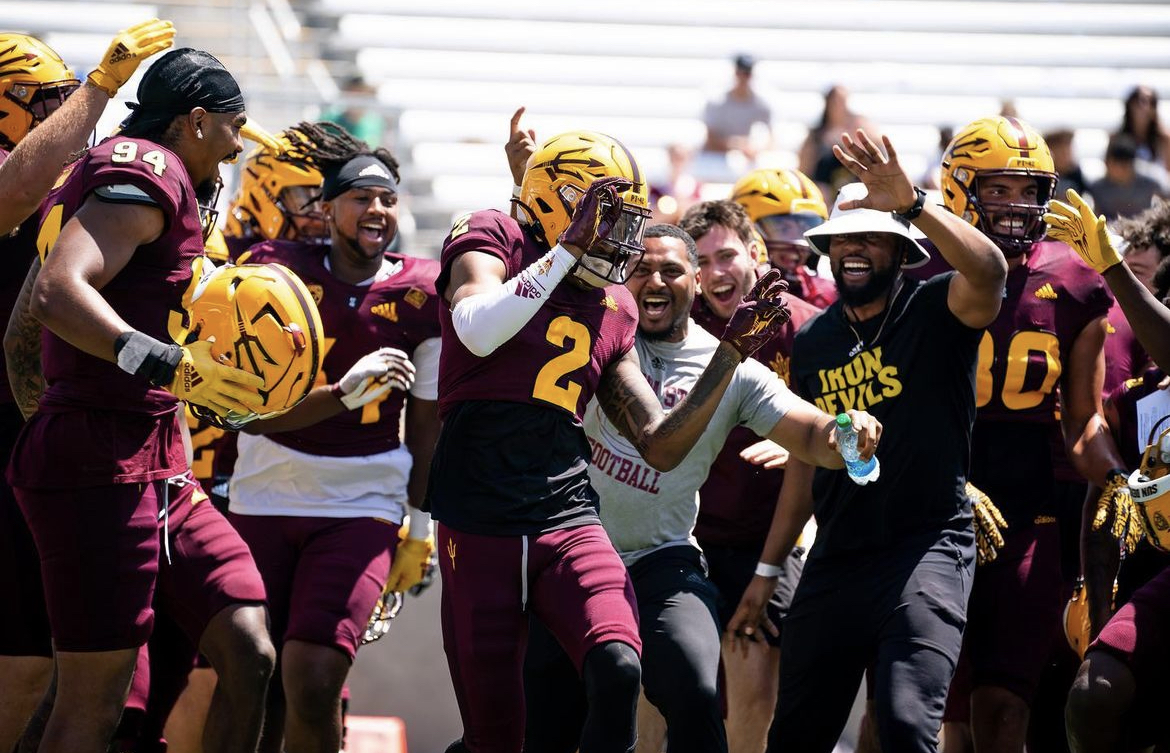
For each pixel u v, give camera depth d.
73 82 17.50
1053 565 18.77
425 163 43.19
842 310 17.70
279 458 19.20
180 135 14.50
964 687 20.25
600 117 45.44
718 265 20.34
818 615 17.09
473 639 14.41
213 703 15.88
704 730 15.93
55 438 14.00
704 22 48.78
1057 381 19.00
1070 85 48.31
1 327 16.61
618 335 15.15
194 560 15.57
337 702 18.16
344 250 19.92
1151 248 21.02
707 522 20.23
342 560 18.67
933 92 47.69
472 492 14.51
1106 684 16.03
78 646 14.10
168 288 14.04
